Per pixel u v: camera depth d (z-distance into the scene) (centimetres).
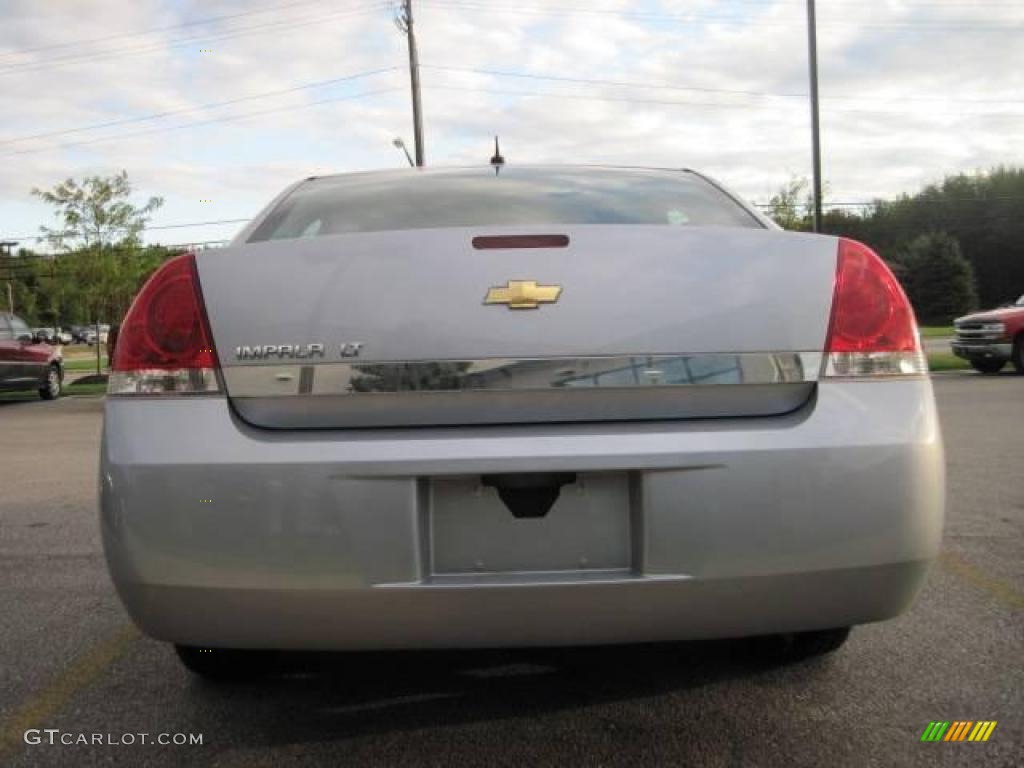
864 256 222
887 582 209
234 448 203
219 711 261
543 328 206
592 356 206
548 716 252
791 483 202
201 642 209
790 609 207
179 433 205
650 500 201
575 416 207
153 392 209
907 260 6222
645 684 273
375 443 202
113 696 273
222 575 202
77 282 2209
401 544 200
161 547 203
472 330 206
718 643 304
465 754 231
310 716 256
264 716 256
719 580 202
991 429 834
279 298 211
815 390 210
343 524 200
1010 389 1264
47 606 363
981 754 227
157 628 210
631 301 209
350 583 200
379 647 207
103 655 308
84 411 1395
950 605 338
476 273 209
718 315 210
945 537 436
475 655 298
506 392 205
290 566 200
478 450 200
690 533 201
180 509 202
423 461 199
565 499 206
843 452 204
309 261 213
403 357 205
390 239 213
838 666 284
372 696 268
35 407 1511
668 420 207
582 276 209
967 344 1588
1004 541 427
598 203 277
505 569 206
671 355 207
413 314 207
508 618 203
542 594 200
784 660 286
